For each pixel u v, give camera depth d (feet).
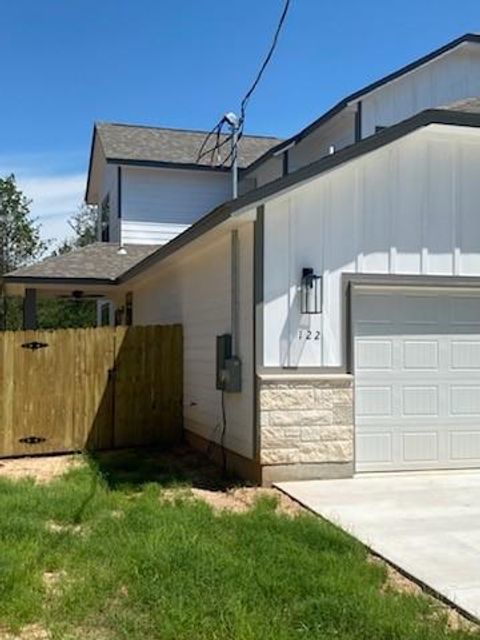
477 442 28.43
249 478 26.58
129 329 35.91
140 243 58.03
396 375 27.58
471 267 28.17
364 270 26.94
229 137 57.93
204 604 13.25
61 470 29.30
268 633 12.11
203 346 33.37
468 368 28.48
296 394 25.91
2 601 13.41
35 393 33.68
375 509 21.57
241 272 27.73
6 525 18.60
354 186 26.91
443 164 27.99
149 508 20.84
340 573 15.19
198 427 34.06
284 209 26.02
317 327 26.37
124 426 35.53
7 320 89.97
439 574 15.56
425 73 45.80
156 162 57.47
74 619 12.86
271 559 16.02
